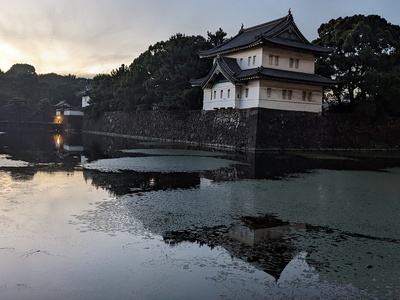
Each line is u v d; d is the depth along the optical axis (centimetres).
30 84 12812
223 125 4584
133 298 725
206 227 1199
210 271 855
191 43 6116
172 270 857
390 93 4647
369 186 2109
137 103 6862
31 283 777
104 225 1180
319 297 749
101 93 8275
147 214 1324
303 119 4409
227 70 4534
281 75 4328
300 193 1827
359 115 4803
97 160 3036
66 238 1052
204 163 2909
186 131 5362
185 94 5288
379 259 961
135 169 2516
